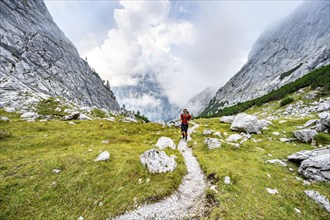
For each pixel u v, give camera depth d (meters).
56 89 159.25
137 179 15.27
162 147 24.48
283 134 29.66
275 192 13.31
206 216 11.15
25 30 174.75
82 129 33.97
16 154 20.17
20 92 99.00
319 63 178.62
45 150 22.12
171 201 13.00
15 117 50.84
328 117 27.45
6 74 124.75
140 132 37.47
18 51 153.62
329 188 13.84
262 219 10.64
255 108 133.50
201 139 29.84
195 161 20.41
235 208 11.38
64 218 11.56
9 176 15.22
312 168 15.74
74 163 17.42
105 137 29.73
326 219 11.16
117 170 16.44
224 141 26.44
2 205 12.26
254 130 32.22
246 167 17.16
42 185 14.28
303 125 32.84
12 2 176.88
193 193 13.99
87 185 14.40
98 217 11.62
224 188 13.59
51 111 80.50
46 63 173.50
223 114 179.25
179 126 47.66
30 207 12.27
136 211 12.08
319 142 23.81
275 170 17.00
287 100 95.31
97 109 101.62
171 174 15.92
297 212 11.54
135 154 20.64
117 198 13.09
